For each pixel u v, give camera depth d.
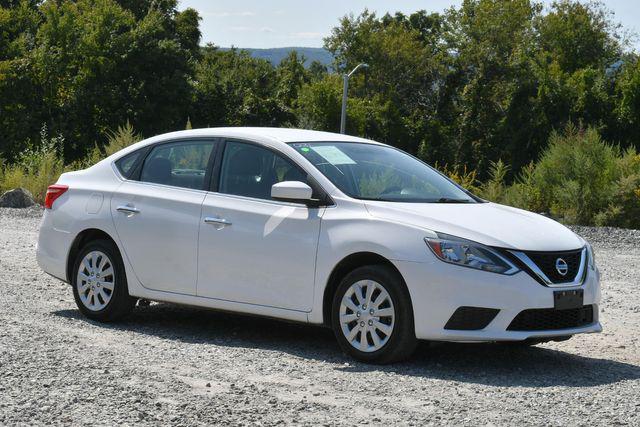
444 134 74.94
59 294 9.92
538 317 6.72
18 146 50.94
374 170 7.77
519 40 74.31
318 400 5.77
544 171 23.48
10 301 9.32
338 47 82.25
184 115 57.97
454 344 7.85
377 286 6.91
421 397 5.93
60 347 7.07
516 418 5.43
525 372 6.85
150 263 8.16
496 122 70.31
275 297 7.44
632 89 58.72
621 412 5.60
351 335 7.04
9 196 21.52
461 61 76.31
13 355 6.68
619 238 18.19
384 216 7.04
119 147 25.20
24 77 53.00
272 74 78.44
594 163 22.48
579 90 62.22
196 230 7.87
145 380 6.10
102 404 5.49
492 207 7.66
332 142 8.07
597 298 7.12
